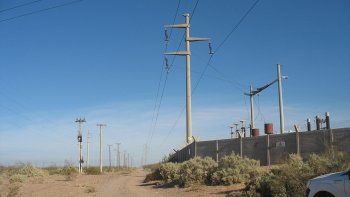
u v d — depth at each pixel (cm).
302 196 1955
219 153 4091
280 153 3375
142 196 3006
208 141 4269
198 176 3262
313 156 2292
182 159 5447
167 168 4219
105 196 3128
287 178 2070
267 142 3506
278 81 4919
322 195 1395
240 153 3816
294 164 2242
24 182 5266
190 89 4981
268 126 3897
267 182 2111
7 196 3253
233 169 2967
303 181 2030
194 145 4431
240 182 2884
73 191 3706
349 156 2231
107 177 6794
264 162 3509
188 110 4944
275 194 2016
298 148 3206
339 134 2958
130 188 3978
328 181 1372
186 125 4934
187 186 3250
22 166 7550
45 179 6022
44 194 3441
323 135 3045
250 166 3003
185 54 5034
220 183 2991
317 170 2128
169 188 3506
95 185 4603
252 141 3684
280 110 4819
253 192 2167
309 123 3738
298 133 3228
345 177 1334
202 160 3519
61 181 5512
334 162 2142
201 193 2761
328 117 3538
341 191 1328
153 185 4181
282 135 3378
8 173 7288
